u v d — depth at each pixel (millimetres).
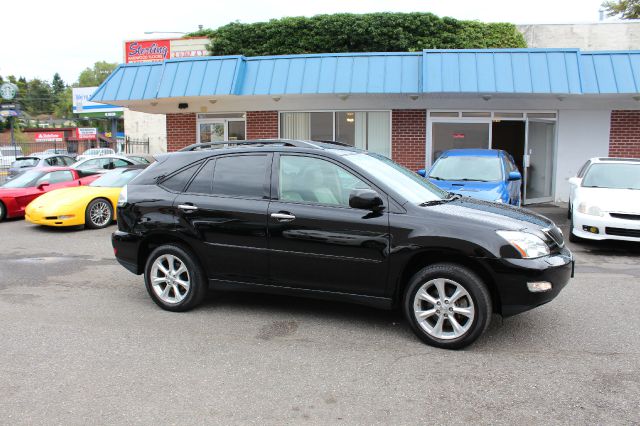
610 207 8430
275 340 4754
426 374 4043
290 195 5082
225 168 5422
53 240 10055
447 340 4508
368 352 4477
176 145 16203
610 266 7707
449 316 4504
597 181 9555
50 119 119938
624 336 4832
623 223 8289
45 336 4863
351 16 17016
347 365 4211
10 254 8773
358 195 4609
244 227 5133
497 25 16516
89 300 6047
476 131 14102
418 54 13125
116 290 6492
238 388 3818
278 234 5004
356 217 4766
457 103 14000
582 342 4688
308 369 4141
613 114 13633
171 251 5488
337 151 5238
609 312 5531
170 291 5656
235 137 15812
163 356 4398
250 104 15234
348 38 17109
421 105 14141
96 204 11414
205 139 16031
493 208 5141
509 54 12570
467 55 12641
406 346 4609
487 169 9789
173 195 5523
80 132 56562
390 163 5734
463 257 4531
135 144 23953
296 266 4992
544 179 14242
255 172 5281
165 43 21016
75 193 11406
